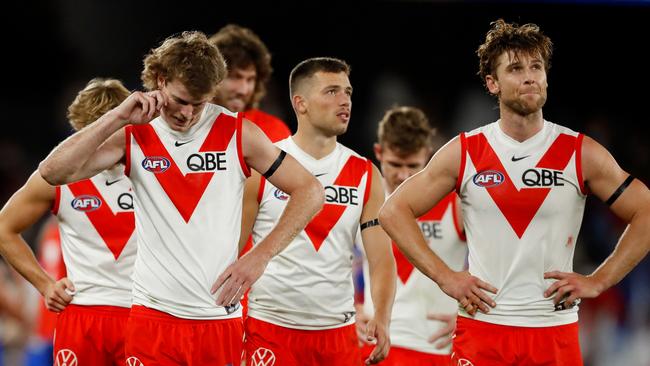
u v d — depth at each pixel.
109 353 20.95
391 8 58.72
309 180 17.78
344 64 21.77
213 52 16.77
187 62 16.30
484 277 18.38
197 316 17.34
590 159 18.00
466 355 18.55
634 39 57.34
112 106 21.22
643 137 57.16
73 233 20.88
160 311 17.38
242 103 27.88
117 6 58.00
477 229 18.42
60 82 59.16
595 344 41.75
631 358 41.81
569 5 57.34
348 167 21.56
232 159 17.56
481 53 18.81
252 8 57.53
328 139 21.58
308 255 20.80
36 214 20.77
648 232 17.83
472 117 58.56
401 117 24.66
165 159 17.38
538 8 57.66
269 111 55.28
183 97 16.39
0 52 58.78
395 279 21.44
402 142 24.23
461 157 18.38
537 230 18.02
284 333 20.89
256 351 21.06
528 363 18.09
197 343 17.41
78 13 58.44
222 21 57.66
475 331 18.42
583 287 17.62
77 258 20.91
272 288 20.86
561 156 18.06
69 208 20.70
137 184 17.53
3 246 20.67
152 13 57.62
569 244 18.31
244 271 16.77
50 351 29.23
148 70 17.20
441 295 23.97
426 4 58.59
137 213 17.73
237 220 17.70
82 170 16.78
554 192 17.95
